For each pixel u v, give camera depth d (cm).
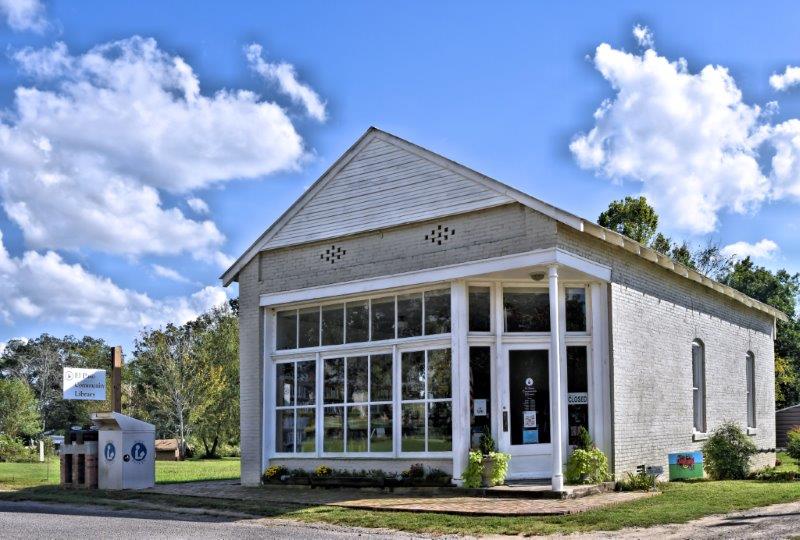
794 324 4806
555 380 1400
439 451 1545
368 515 1249
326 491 1599
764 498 1280
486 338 1542
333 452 1719
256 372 1848
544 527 1100
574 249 1480
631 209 4134
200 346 4612
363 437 1670
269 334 1864
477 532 1095
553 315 1413
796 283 5022
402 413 1611
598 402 1547
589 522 1115
